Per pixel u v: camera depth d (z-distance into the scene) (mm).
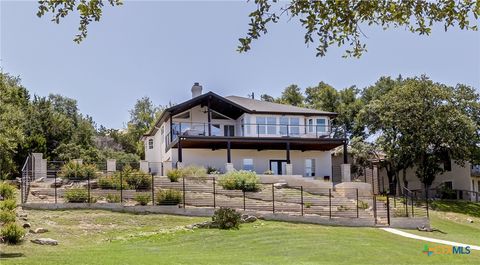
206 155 41688
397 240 22469
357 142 49312
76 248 17766
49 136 52844
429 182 48125
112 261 13953
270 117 42750
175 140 39156
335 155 49375
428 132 44719
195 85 45719
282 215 26141
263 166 42812
